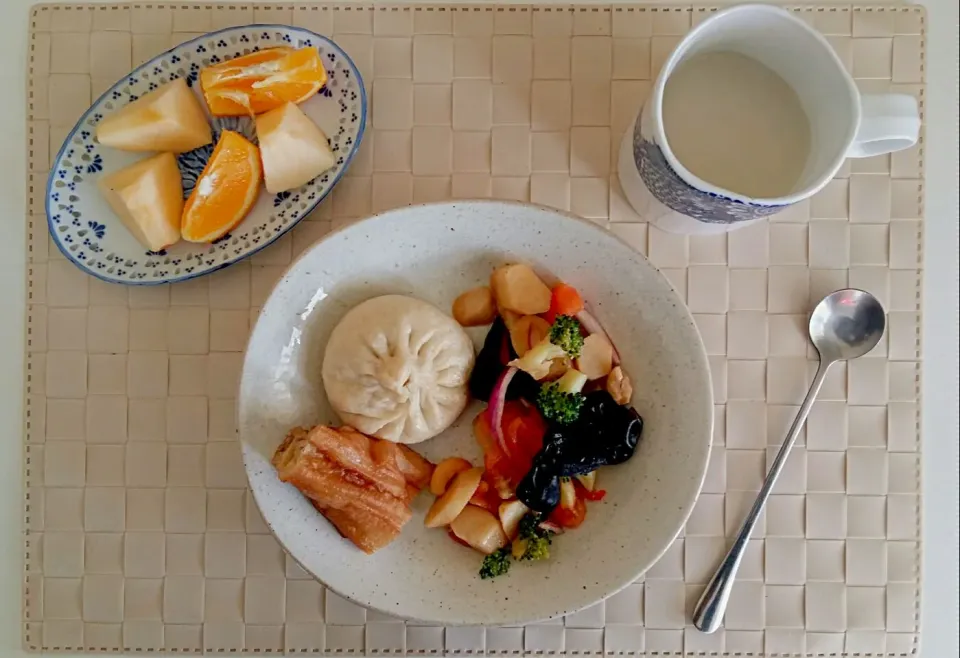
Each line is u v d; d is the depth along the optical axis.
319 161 0.36
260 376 0.35
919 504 0.39
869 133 0.31
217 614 0.38
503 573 0.36
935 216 0.39
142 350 0.38
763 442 0.38
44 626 0.38
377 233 0.35
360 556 0.36
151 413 0.38
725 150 0.34
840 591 0.39
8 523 0.39
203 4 0.39
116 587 0.38
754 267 0.39
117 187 0.36
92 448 0.38
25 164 0.39
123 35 0.39
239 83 0.36
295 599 0.38
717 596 0.37
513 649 0.38
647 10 0.39
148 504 0.38
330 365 0.36
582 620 0.38
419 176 0.38
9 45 0.39
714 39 0.33
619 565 0.35
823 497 0.39
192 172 0.38
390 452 0.36
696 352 0.34
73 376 0.38
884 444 0.39
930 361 0.39
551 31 0.39
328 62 0.37
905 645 0.38
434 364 0.36
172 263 0.37
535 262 0.37
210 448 0.38
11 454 0.39
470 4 0.39
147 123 0.36
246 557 0.38
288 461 0.34
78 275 0.39
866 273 0.39
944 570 0.39
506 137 0.39
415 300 0.37
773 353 0.39
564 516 0.36
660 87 0.31
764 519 0.39
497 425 0.36
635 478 0.36
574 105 0.39
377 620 0.38
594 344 0.36
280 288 0.35
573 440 0.35
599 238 0.34
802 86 0.34
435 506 0.36
